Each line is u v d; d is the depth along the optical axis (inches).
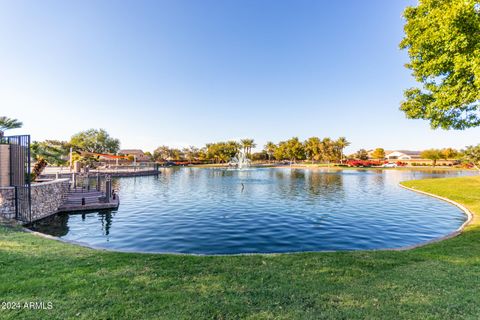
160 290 171.6
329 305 154.0
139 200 751.7
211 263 230.2
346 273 207.5
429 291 172.9
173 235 410.6
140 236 406.9
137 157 3705.7
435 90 381.1
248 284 183.9
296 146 3690.9
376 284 185.3
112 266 215.2
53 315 139.8
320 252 273.9
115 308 147.3
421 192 907.4
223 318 139.6
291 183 1236.5
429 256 254.8
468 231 371.2
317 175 1779.0
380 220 508.1
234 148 3934.5
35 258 227.6
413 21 369.4
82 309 146.0
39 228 458.3
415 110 417.4
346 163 3535.9
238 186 1114.7
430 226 466.6
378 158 4382.4
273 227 455.5
